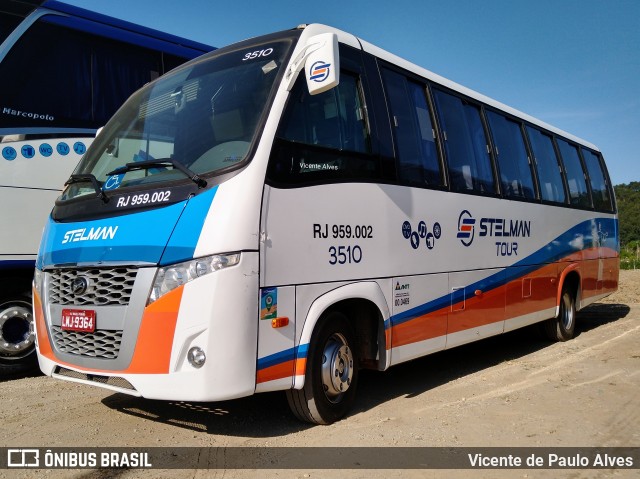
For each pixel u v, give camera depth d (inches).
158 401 212.5
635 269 1125.7
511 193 293.0
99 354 160.9
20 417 194.2
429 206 225.3
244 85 181.2
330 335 184.1
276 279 160.1
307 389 174.1
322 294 174.2
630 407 208.8
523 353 319.9
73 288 166.4
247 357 151.9
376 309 197.3
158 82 216.5
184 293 149.0
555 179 351.6
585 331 396.5
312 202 172.9
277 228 161.5
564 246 348.5
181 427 183.5
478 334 257.3
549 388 235.9
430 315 223.3
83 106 266.8
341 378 187.8
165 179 168.2
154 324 151.0
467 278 248.5
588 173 406.6
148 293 152.4
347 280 183.8
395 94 219.8
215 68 196.5
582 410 205.2
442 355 312.8
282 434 176.7
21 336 252.5
